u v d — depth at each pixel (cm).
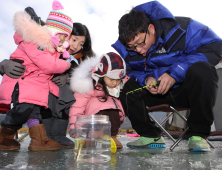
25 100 138
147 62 162
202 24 157
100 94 165
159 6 156
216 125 277
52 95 169
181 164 93
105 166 90
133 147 162
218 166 89
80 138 108
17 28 147
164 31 150
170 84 139
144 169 84
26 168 86
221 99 280
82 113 160
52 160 104
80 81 156
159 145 163
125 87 169
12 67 140
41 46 147
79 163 97
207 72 128
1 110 170
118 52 182
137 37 149
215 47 148
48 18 175
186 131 151
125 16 158
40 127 145
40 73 151
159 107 163
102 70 152
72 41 216
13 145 145
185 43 152
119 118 167
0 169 84
